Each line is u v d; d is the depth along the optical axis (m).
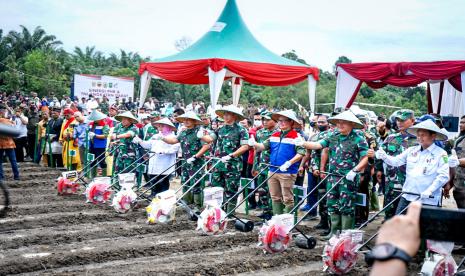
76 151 14.19
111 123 14.79
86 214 9.30
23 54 58.47
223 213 8.28
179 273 5.90
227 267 6.26
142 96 16.62
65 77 50.69
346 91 13.64
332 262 6.15
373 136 9.30
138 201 10.58
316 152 9.29
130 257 6.75
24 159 17.11
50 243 7.28
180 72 15.05
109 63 62.53
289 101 39.47
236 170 9.41
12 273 5.88
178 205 10.50
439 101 15.09
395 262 0.98
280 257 6.84
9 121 13.05
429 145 6.71
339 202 7.79
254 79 14.76
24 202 10.32
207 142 9.75
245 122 12.09
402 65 12.38
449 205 11.84
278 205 8.94
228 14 16.83
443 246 5.83
